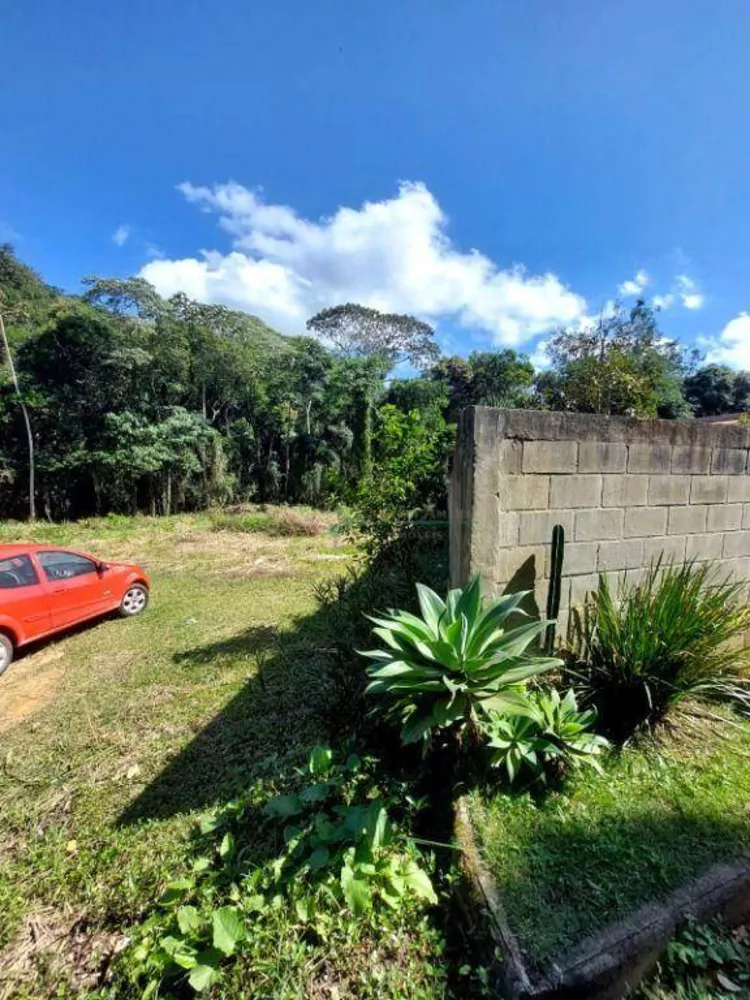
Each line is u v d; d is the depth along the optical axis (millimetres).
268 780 2008
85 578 4520
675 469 2365
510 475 2025
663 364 10273
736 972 1137
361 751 2006
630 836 1444
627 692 1964
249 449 16938
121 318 14039
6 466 12992
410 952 1224
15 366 13641
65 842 1857
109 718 2887
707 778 1690
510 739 1673
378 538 3617
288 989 1135
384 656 1776
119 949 1378
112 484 13852
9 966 1367
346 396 17625
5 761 2490
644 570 2355
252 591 5848
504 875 1319
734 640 2375
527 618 2135
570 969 1067
